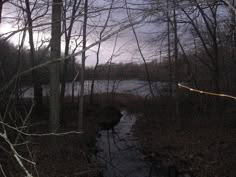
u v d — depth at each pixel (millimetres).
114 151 15852
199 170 11852
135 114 29766
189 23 18641
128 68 35000
